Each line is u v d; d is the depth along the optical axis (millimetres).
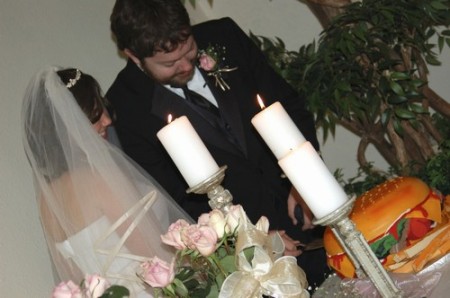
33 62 2531
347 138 4098
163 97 2396
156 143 2389
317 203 1194
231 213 1235
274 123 1275
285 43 4113
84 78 2102
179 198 2449
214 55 2469
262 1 4078
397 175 3189
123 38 2201
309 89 2967
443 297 1425
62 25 2809
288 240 2191
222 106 2451
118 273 1771
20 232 2160
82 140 1945
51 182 1928
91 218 1861
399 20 2873
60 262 1895
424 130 3281
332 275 1756
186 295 1204
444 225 1600
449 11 2930
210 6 4086
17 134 2301
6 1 2518
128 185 1935
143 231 1857
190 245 1203
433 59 3082
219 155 2434
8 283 2041
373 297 1512
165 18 2105
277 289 1205
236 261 1212
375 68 2895
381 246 1598
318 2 2969
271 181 2504
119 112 2420
